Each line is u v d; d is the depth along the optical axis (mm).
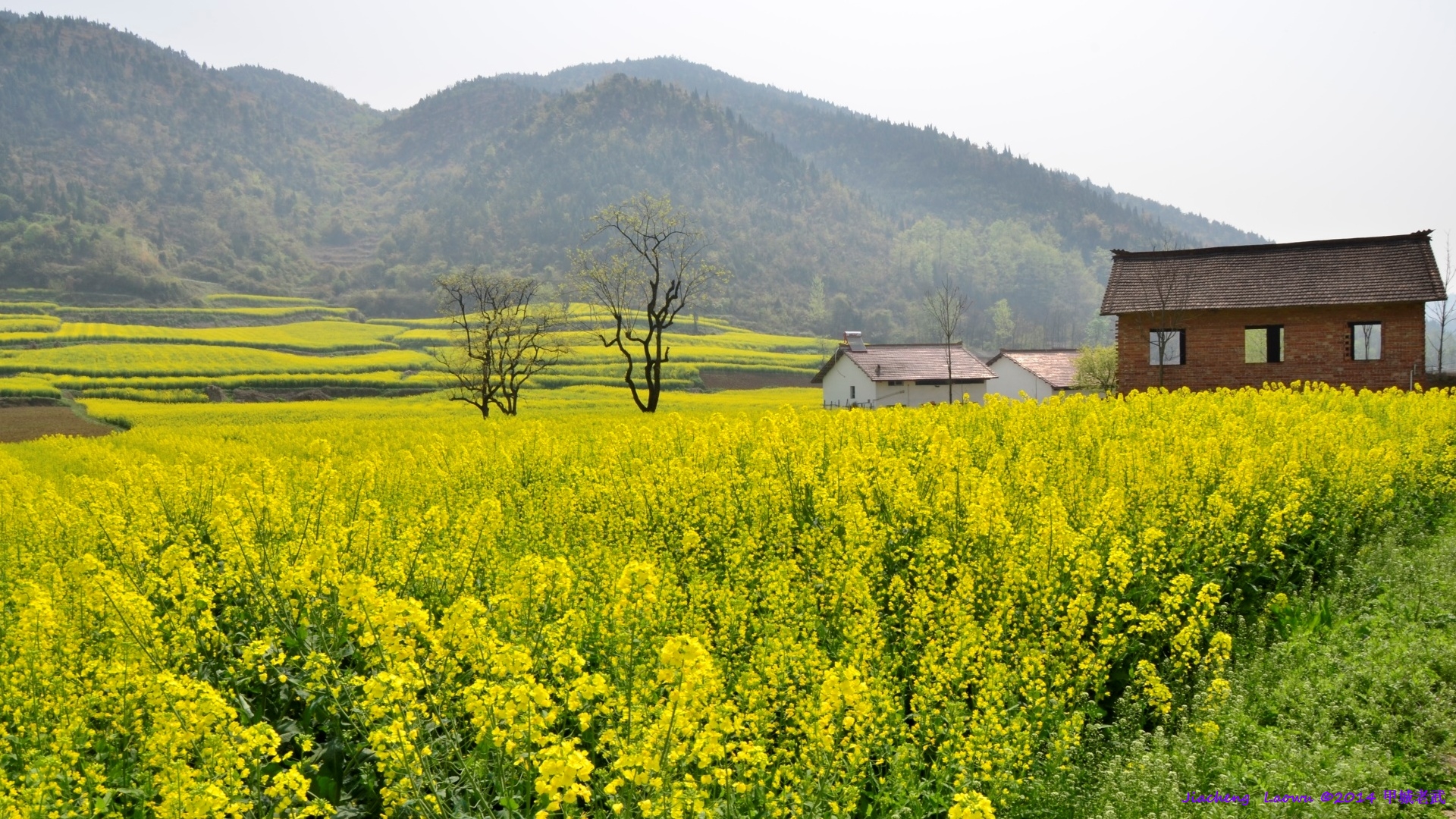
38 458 29172
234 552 8539
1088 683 8008
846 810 5520
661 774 4902
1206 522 11031
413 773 5113
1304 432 15391
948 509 11148
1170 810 6070
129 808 5945
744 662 7328
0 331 144750
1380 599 10117
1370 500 13109
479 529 9570
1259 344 42312
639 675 6539
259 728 5359
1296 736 7211
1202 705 7746
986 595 9211
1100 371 66812
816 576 9742
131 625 7000
